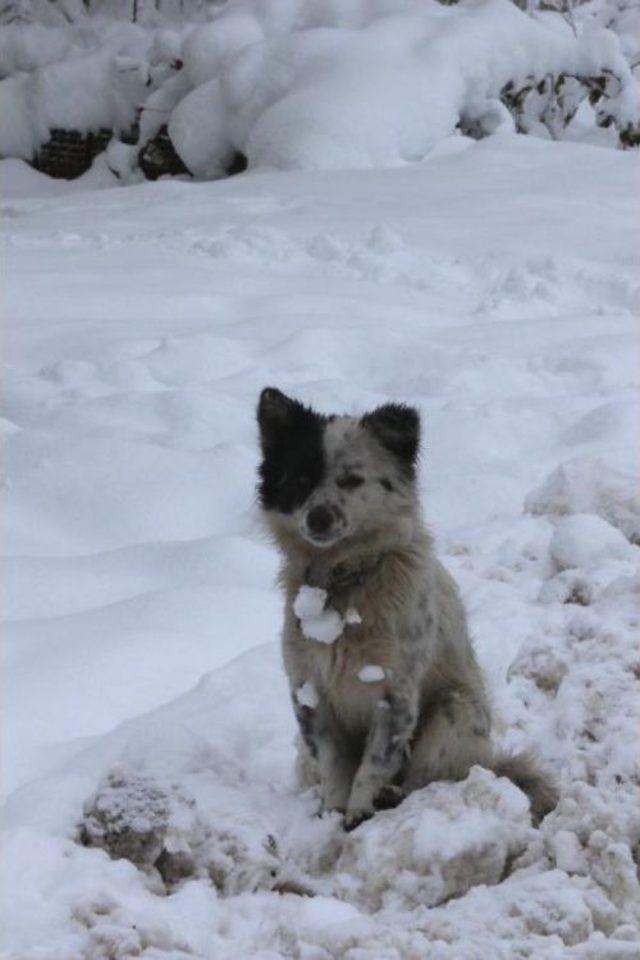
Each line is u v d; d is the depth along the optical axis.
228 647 8.30
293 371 14.12
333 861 6.27
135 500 10.72
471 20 31.45
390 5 32.62
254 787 6.85
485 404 12.83
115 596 9.15
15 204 26.88
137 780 6.08
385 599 6.38
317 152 28.52
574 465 10.34
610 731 6.73
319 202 23.19
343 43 30.64
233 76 30.92
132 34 35.84
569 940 5.30
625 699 6.97
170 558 9.61
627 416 12.15
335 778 6.58
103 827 5.92
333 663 6.45
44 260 19.38
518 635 8.34
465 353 14.38
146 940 5.19
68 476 10.96
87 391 13.51
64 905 5.39
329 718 6.60
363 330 15.09
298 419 6.59
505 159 25.84
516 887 5.58
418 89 29.53
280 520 6.52
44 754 7.02
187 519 10.63
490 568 9.50
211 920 5.53
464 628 6.87
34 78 34.97
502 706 7.39
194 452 11.40
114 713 7.53
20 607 8.88
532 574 9.44
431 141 29.52
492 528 10.02
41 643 8.12
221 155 31.64
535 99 32.25
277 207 23.45
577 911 5.34
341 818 6.41
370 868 5.82
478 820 5.86
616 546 9.27
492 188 23.42
